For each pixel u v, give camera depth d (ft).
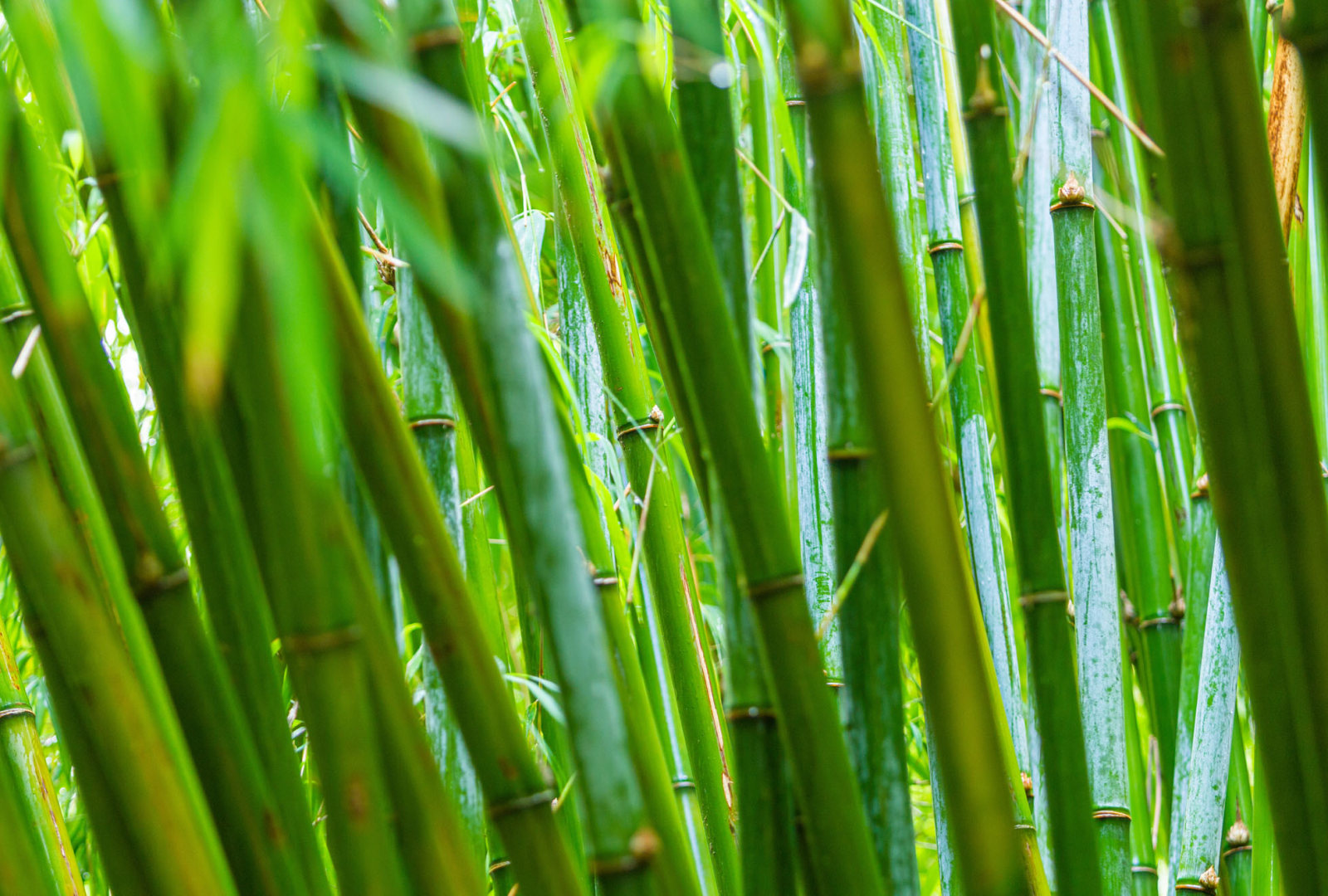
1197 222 4.52
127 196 4.58
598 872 4.61
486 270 4.59
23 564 4.56
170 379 4.73
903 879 5.00
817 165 4.40
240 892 4.72
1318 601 4.52
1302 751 4.57
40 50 4.48
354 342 4.56
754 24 5.46
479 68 5.82
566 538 4.60
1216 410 4.55
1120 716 5.93
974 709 4.45
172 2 4.46
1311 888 4.58
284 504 4.48
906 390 4.40
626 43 4.63
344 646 4.52
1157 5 4.51
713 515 4.93
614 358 5.91
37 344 4.85
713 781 5.87
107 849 4.65
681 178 4.65
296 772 4.90
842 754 4.72
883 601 5.01
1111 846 5.88
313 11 4.51
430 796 4.68
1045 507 4.96
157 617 4.69
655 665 6.10
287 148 4.07
